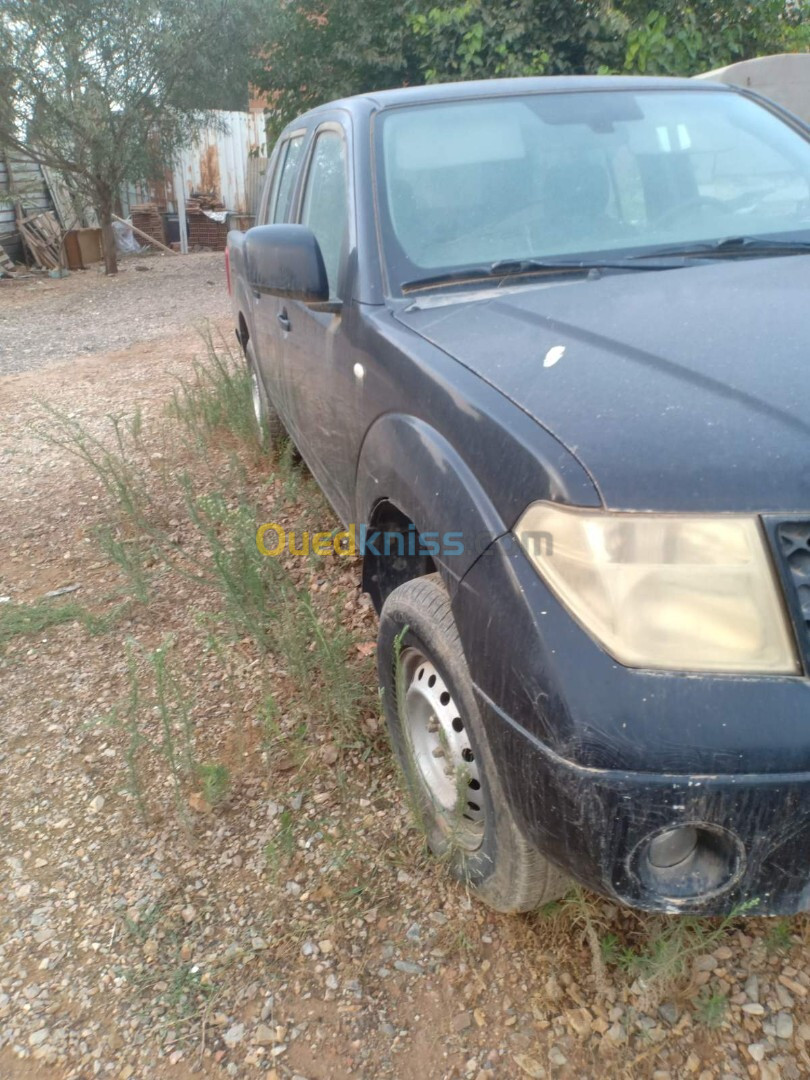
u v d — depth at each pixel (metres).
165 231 22.19
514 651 1.66
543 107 3.18
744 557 1.52
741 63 6.96
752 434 1.60
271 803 2.71
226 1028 2.05
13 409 7.55
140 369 8.75
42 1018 2.12
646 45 8.48
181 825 2.67
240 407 5.72
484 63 9.04
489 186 2.93
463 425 1.98
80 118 15.36
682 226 2.89
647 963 1.97
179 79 15.55
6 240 18.06
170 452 5.94
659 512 1.56
